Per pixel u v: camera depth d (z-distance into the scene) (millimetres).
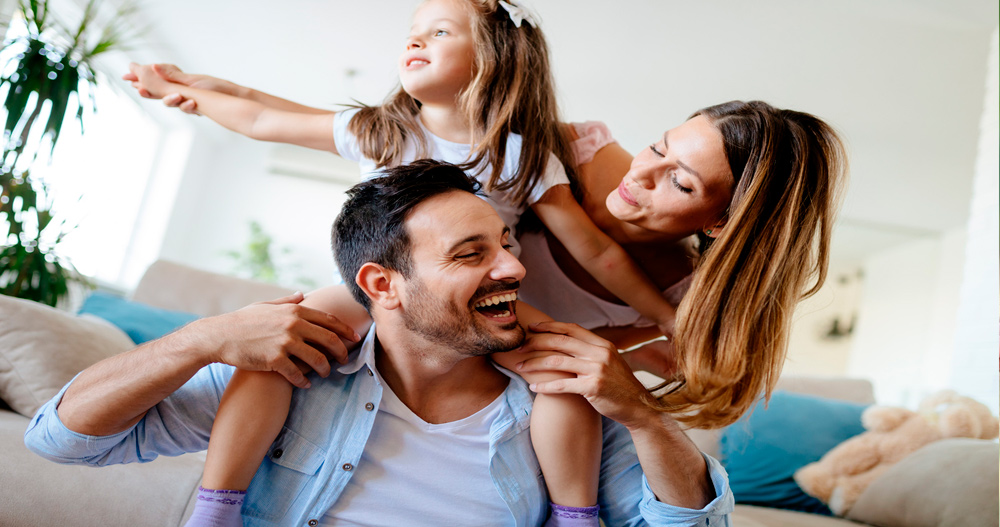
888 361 8422
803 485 2219
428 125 1605
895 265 8648
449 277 1154
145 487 1566
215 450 1176
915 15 4223
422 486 1256
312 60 5664
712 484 1302
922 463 2059
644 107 5855
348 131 1614
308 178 7297
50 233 3584
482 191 1410
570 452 1274
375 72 5723
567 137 1656
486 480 1279
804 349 9188
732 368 1186
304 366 1264
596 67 5293
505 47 1547
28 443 1215
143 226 6578
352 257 1249
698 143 1304
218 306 2701
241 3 4961
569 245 1499
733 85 5336
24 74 3373
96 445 1166
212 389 1275
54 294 3445
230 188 7203
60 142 4875
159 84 1822
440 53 1512
